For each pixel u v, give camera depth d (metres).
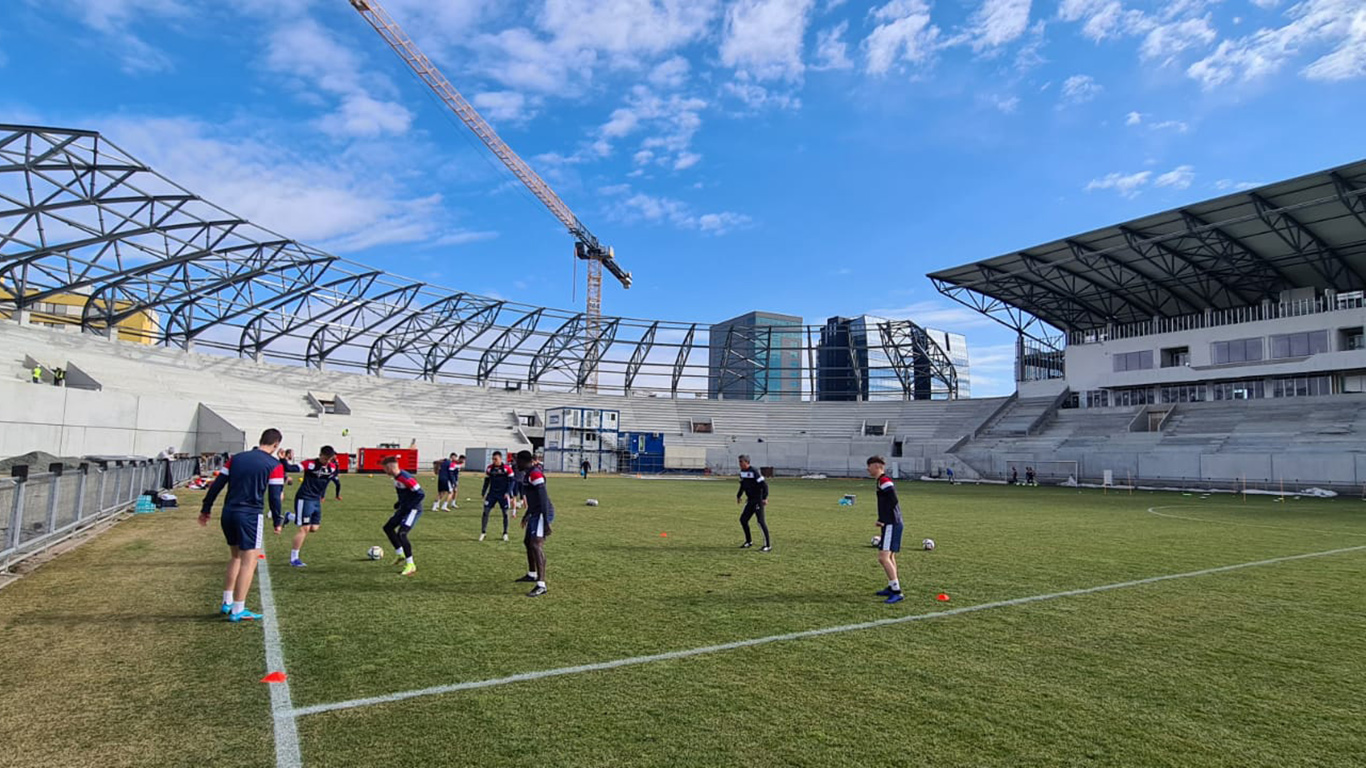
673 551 12.41
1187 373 51.59
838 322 81.44
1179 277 50.75
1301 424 43.25
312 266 49.78
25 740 4.15
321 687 5.12
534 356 75.50
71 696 4.89
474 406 70.00
